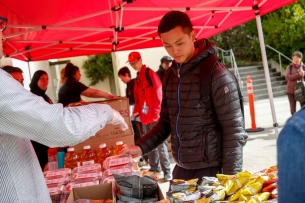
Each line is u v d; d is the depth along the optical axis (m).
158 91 5.64
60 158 3.08
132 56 5.77
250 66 18.55
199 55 2.31
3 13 3.86
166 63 7.09
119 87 10.17
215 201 1.72
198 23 5.80
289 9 17.11
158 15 4.92
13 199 1.25
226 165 2.26
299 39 16.80
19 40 5.00
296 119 0.79
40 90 4.91
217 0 4.42
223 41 20.70
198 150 2.37
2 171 1.25
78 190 2.01
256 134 8.06
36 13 4.00
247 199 1.68
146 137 2.62
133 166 2.48
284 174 0.78
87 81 16.34
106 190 2.02
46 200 1.44
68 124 1.26
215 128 2.36
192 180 1.98
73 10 4.16
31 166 1.39
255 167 5.69
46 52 6.50
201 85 2.29
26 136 1.24
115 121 1.57
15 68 4.32
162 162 5.53
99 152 2.87
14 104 1.17
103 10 4.32
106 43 5.77
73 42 5.61
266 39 18.11
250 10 4.82
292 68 8.86
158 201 1.82
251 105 8.45
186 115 2.37
